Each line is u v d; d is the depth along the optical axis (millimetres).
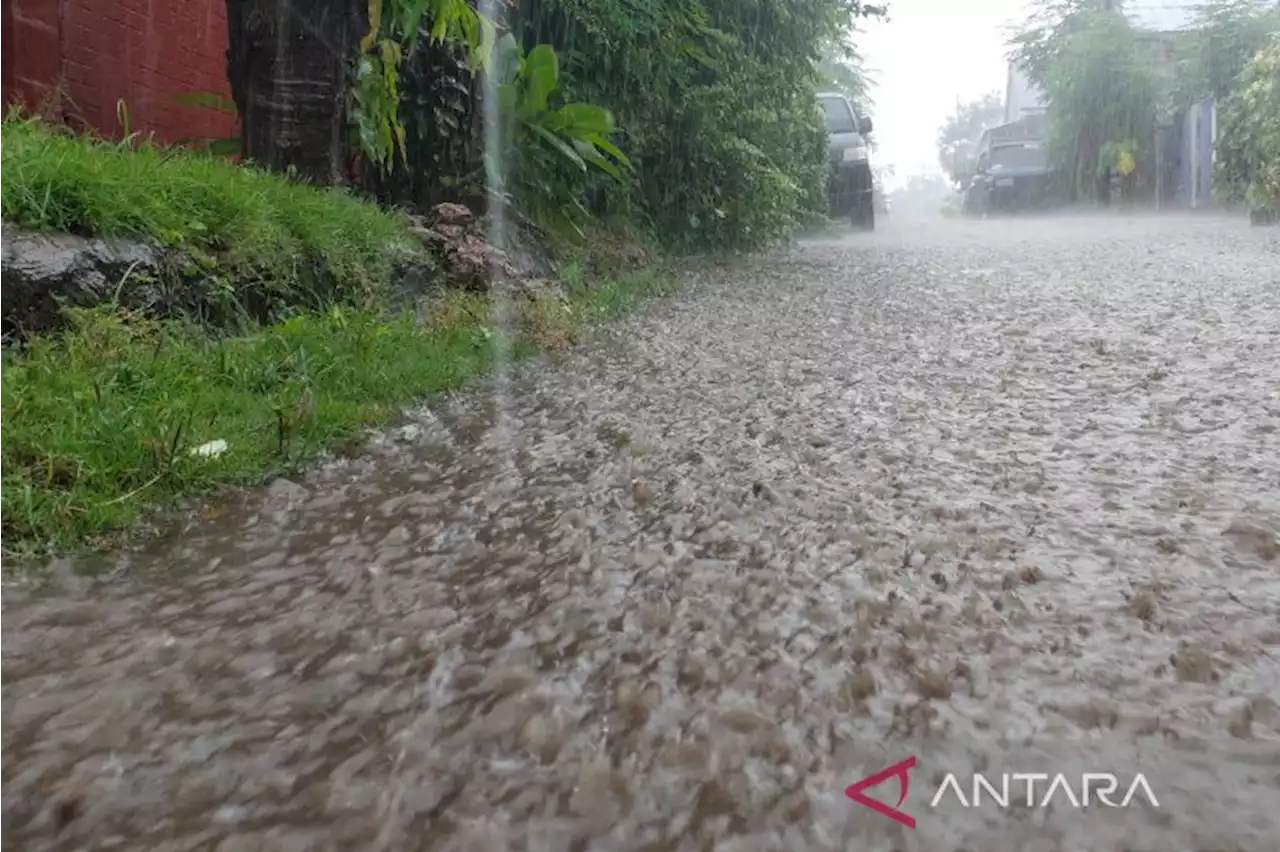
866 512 2240
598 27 7102
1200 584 1817
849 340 4484
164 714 1439
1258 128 14555
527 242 5902
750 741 1351
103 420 2422
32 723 1419
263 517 2256
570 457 2723
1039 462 2582
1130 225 13844
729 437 2900
